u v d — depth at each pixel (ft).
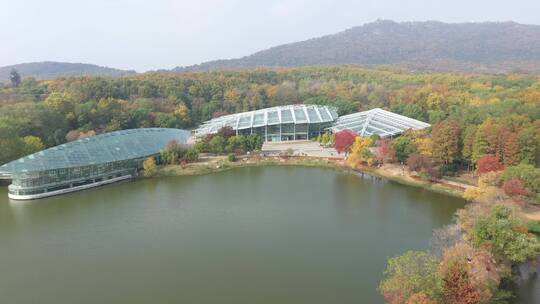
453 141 387.75
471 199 317.63
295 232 280.92
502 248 201.16
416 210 319.47
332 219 303.89
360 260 237.45
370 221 298.15
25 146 442.91
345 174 439.22
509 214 216.13
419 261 176.65
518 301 189.98
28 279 224.94
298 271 226.38
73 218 315.58
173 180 426.92
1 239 277.64
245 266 234.17
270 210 327.06
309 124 627.46
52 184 375.86
